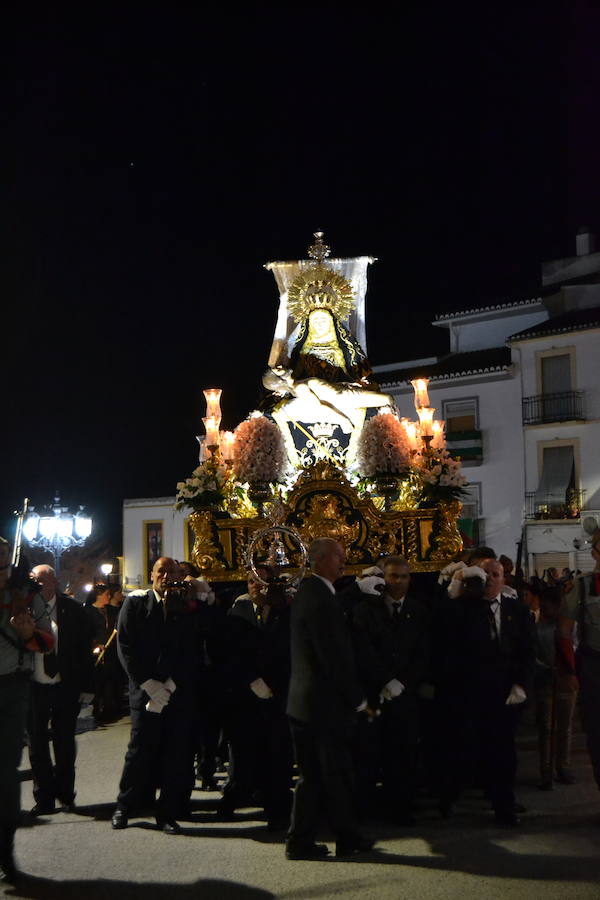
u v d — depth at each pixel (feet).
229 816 24.36
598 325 99.09
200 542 31.27
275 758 23.22
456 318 118.32
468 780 25.38
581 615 23.82
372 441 32.37
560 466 102.27
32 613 20.04
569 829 22.50
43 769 25.23
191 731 24.07
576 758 31.99
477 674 23.39
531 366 104.73
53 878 19.45
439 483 31.81
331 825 20.59
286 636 23.86
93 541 113.50
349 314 36.37
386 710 23.73
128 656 23.44
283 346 35.91
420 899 17.57
